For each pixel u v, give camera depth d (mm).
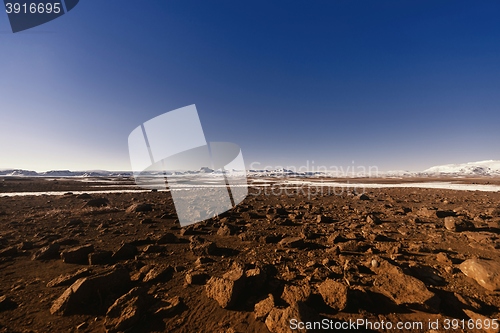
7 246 7199
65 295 3930
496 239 7504
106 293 4277
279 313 3344
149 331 3381
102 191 28469
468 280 4793
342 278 4871
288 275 5031
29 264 5816
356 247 6793
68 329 3430
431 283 4664
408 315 3633
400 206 16766
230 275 4402
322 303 3922
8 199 18844
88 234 8789
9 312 3793
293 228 10008
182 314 3773
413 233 8789
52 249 6441
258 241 8016
